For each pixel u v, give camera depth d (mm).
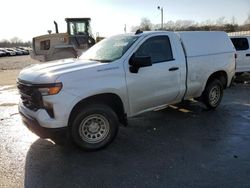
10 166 4746
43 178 4348
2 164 4824
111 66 5355
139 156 5031
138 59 5438
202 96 7535
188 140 5727
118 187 4062
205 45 7270
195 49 6957
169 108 8055
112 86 5289
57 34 18766
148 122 6898
